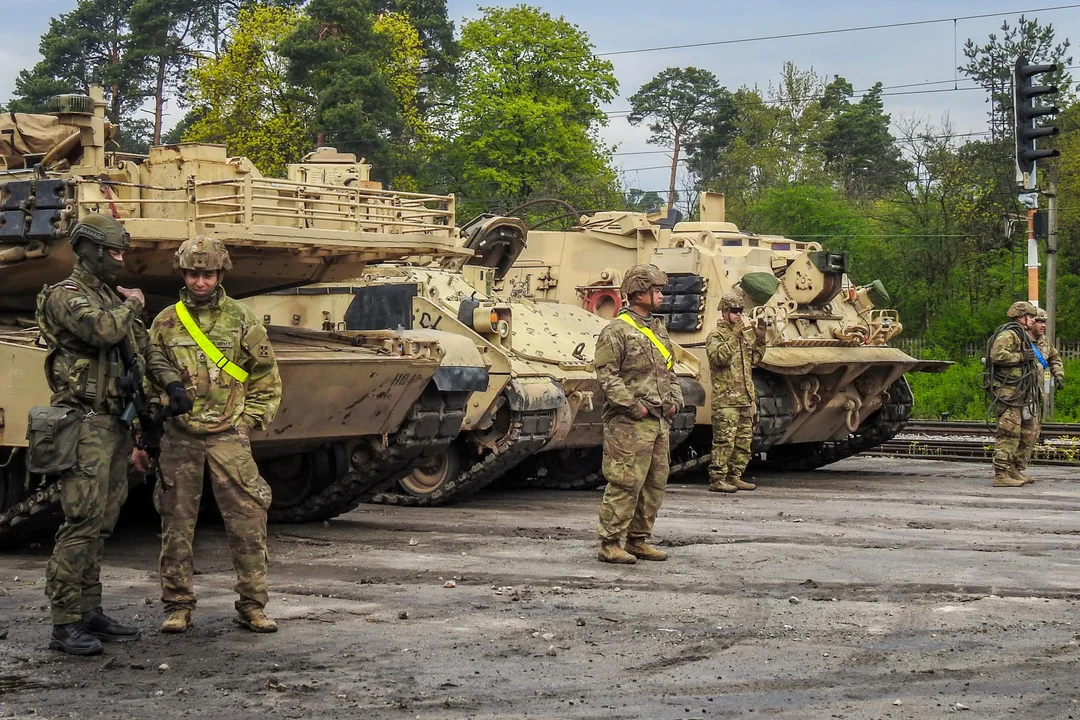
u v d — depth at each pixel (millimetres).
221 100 46469
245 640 7980
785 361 18578
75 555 7629
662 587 9766
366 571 10500
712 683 7027
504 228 20547
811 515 14242
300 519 13953
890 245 47531
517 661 7480
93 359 7648
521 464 18625
